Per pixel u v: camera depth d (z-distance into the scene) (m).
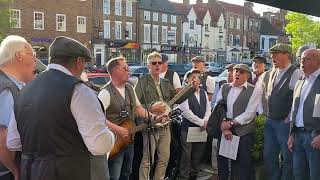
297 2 2.74
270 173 5.16
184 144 5.72
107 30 47.72
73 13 42.53
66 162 2.60
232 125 5.18
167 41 56.81
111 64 4.55
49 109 2.58
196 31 62.66
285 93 4.95
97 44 45.28
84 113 2.60
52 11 40.69
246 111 5.17
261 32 76.75
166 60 6.16
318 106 4.43
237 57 71.12
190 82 5.62
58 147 2.59
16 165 2.96
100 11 46.38
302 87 4.64
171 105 5.11
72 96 2.59
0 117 2.91
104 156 3.12
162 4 56.53
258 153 5.41
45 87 2.64
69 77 2.67
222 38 68.12
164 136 5.13
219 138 5.37
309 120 4.48
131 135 4.54
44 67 4.18
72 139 2.62
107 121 4.30
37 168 2.62
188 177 5.79
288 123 4.95
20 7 38.34
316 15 2.85
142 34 52.69
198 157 5.86
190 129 5.69
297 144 4.66
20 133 2.73
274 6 2.73
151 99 5.14
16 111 2.75
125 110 4.54
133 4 51.06
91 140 2.61
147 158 5.04
